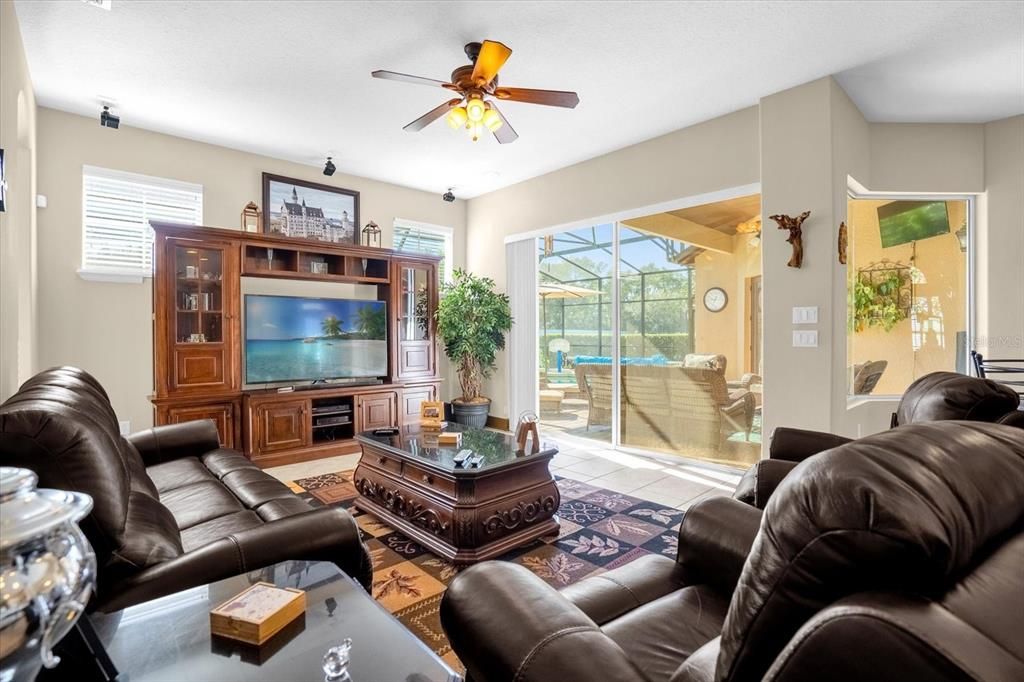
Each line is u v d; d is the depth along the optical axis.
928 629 0.45
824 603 0.56
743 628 0.63
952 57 3.15
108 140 4.07
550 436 5.52
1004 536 0.60
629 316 4.80
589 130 4.29
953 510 0.54
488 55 2.53
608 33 2.91
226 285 4.19
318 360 4.76
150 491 1.96
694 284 4.32
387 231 5.75
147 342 4.27
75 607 0.85
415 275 5.43
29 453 1.20
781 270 3.54
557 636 0.84
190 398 3.98
